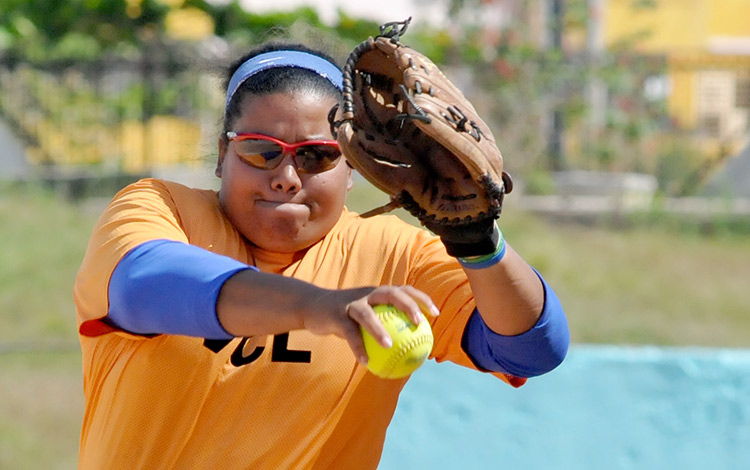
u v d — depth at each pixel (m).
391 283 9.24
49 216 41.50
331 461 9.00
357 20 51.34
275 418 8.76
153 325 7.57
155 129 49.25
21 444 22.48
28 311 31.52
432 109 7.35
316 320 6.81
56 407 24.83
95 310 8.31
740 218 48.75
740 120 58.06
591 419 20.97
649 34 54.62
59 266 35.72
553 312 8.53
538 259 38.91
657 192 48.59
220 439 8.71
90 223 41.97
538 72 50.38
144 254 7.78
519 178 49.75
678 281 38.59
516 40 51.03
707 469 20.52
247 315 7.02
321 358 8.85
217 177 10.22
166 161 49.00
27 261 35.50
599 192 49.59
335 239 9.45
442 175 7.70
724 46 65.88
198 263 7.38
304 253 9.38
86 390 9.27
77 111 49.78
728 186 51.56
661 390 21.30
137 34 51.81
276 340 8.88
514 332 8.44
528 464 20.67
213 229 9.09
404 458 20.44
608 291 36.66
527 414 21.00
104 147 49.88
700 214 48.41
